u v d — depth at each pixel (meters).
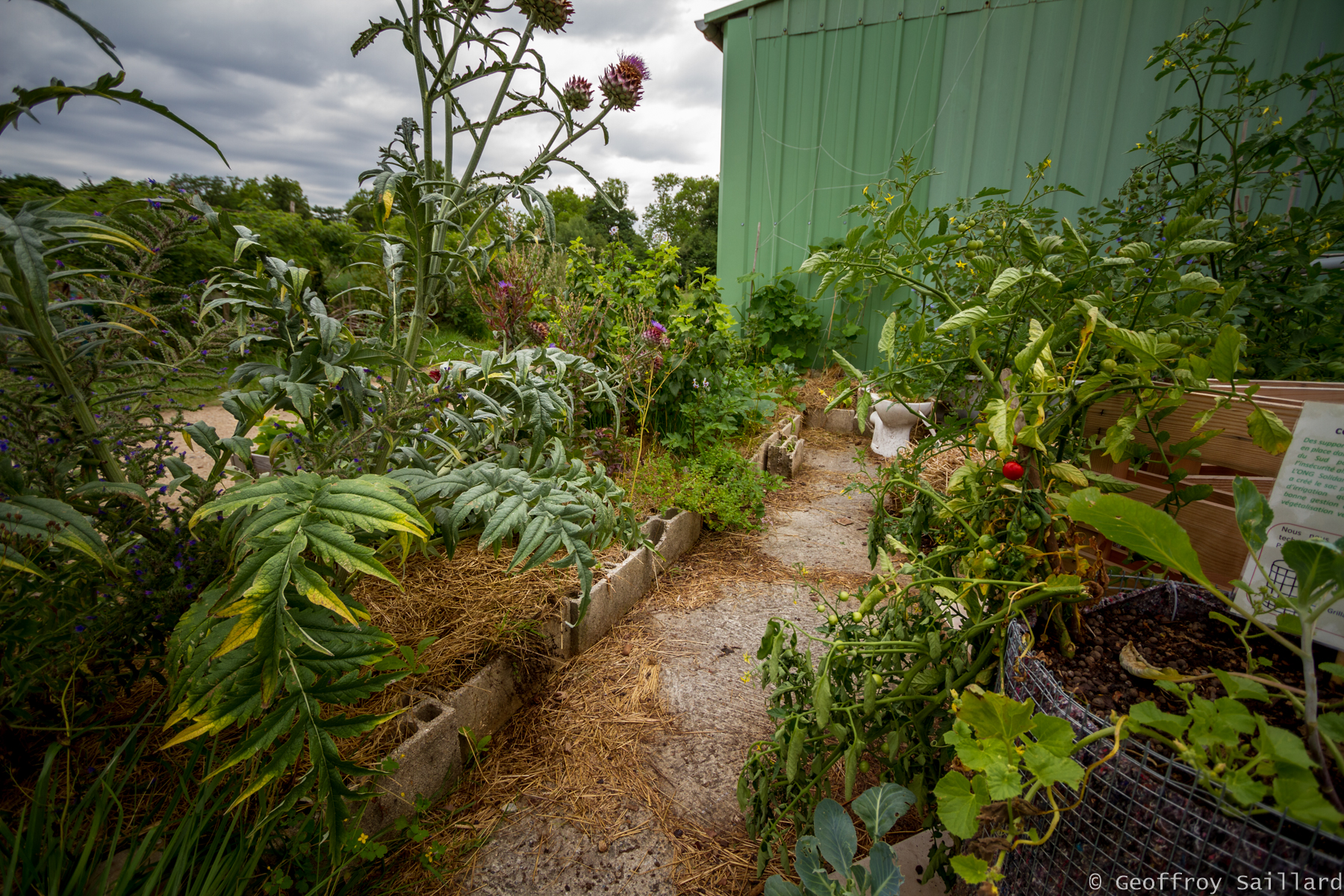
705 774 1.70
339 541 1.02
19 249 0.87
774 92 6.05
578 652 2.16
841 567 3.02
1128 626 1.13
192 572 1.27
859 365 6.19
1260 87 2.51
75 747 1.28
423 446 1.98
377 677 1.06
